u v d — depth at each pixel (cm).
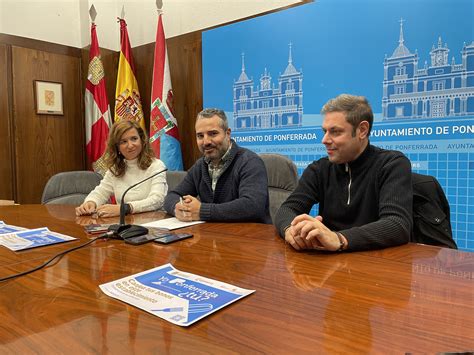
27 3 305
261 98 267
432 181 130
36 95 307
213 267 84
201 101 302
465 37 189
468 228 196
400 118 212
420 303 62
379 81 218
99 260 92
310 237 93
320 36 237
